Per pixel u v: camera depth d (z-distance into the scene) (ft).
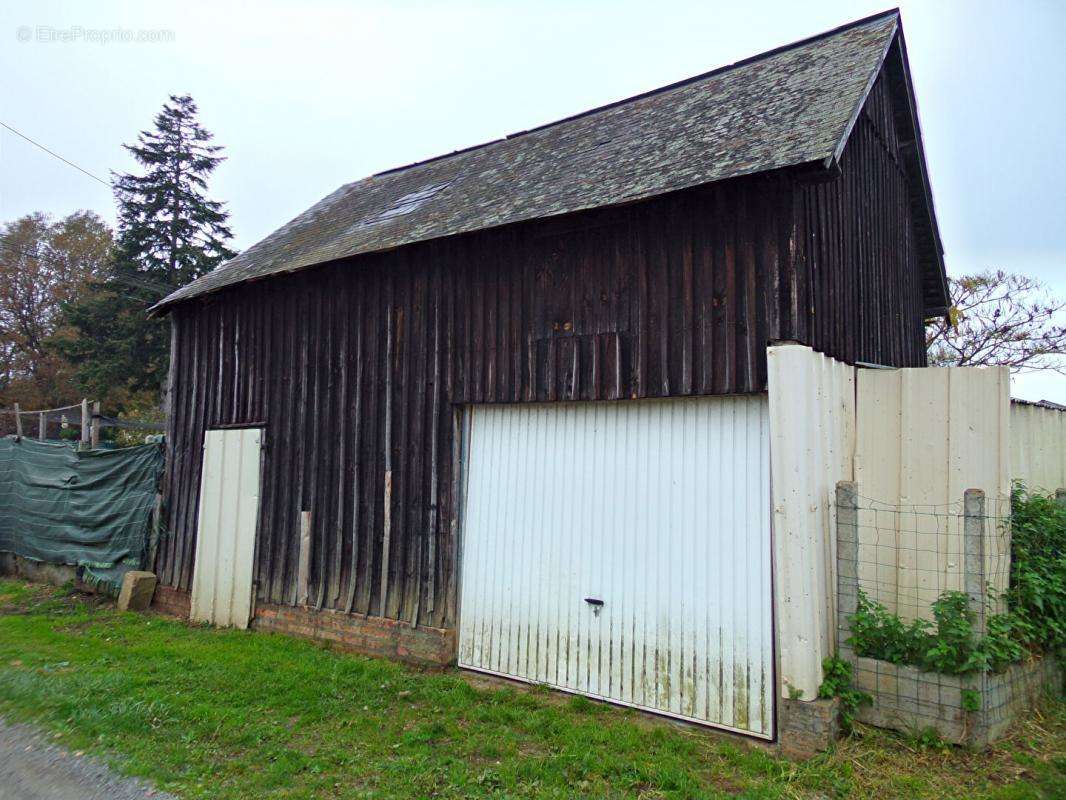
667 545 18.89
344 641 25.27
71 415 75.77
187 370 33.58
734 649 17.40
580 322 20.81
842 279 20.30
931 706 15.26
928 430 18.60
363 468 25.89
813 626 16.06
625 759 15.51
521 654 21.36
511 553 22.04
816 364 17.61
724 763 15.51
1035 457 24.31
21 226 105.70
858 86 19.67
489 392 22.71
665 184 18.42
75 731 16.88
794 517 16.02
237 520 29.81
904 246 29.19
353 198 38.63
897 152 28.27
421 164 39.65
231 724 17.40
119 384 83.71
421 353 24.75
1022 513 20.03
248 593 28.71
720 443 18.30
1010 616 16.78
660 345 19.10
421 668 22.81
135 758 15.35
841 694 15.89
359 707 19.06
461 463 23.62
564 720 18.01
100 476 35.86
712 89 26.78
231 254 92.84
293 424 28.48
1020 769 14.25
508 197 24.31
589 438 20.79
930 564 18.20
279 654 24.14
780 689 16.11
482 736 17.04
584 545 20.48
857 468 19.44
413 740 16.62
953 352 66.49
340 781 14.47
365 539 25.41
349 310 27.20
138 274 85.40
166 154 90.48
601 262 20.57
